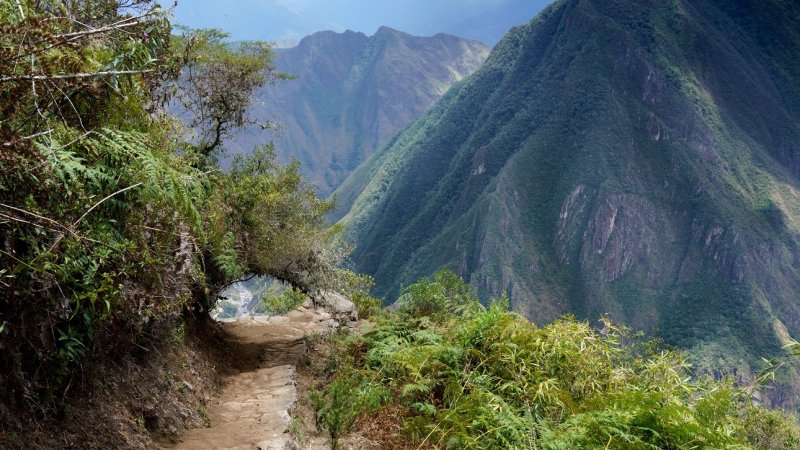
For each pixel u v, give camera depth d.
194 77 10.52
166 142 5.44
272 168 12.10
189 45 9.38
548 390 6.92
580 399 7.37
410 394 7.45
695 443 5.50
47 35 2.89
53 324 3.71
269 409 6.91
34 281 3.42
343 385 7.05
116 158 3.95
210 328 10.55
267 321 14.91
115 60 4.03
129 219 4.41
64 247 3.54
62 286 3.71
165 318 6.13
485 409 6.39
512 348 7.84
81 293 3.64
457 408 6.72
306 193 12.23
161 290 5.09
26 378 3.75
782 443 7.11
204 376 7.66
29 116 3.33
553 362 7.65
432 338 9.10
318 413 7.29
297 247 11.53
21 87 2.97
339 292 14.88
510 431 6.03
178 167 5.00
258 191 10.62
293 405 7.23
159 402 5.68
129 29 4.10
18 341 3.56
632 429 5.73
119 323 4.95
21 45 2.82
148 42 4.31
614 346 8.34
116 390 5.02
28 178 3.17
